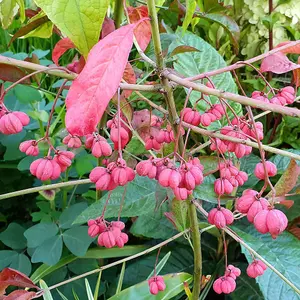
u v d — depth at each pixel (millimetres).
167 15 394
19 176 361
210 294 328
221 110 183
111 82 109
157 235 307
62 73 156
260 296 286
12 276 203
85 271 310
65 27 115
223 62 292
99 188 150
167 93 160
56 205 354
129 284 307
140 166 149
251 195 148
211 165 203
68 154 172
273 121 401
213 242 329
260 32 371
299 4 355
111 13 320
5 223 401
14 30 461
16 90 309
